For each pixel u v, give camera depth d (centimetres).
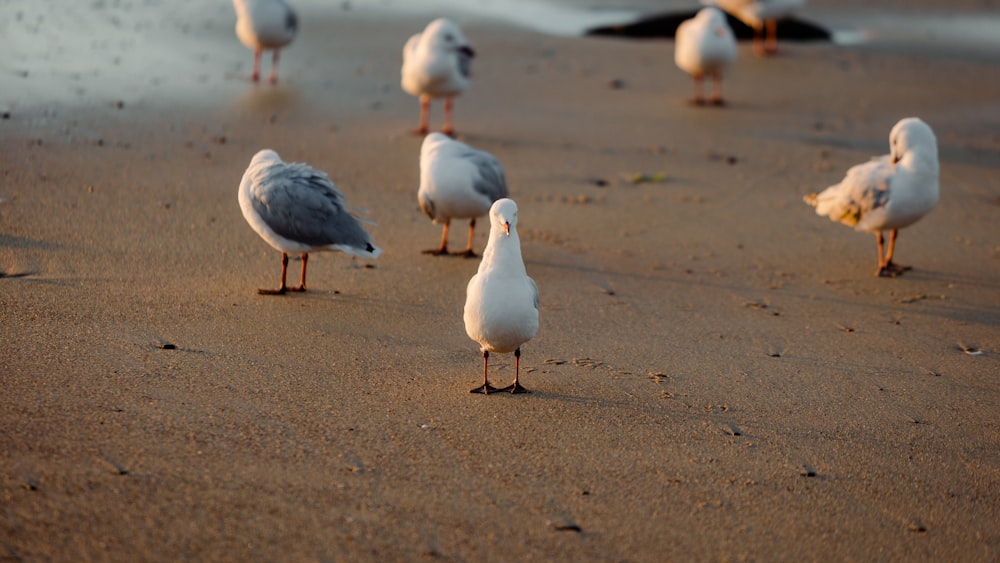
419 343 880
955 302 1048
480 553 582
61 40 1883
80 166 1272
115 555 556
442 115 1647
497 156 1462
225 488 625
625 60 2047
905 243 1215
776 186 1392
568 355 870
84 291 930
